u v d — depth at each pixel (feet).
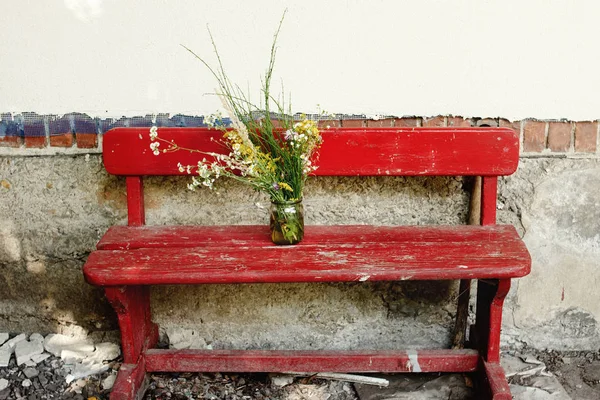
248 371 8.64
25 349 9.35
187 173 8.31
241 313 9.46
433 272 7.22
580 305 9.43
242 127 7.28
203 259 7.52
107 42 8.62
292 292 9.34
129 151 8.27
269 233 8.31
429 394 8.61
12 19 8.55
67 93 8.78
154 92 8.78
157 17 8.54
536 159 8.91
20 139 8.94
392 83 8.71
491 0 8.41
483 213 8.51
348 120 8.85
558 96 8.71
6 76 8.73
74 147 8.94
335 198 9.07
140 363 8.44
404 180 8.98
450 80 8.70
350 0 8.43
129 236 8.19
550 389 8.67
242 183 8.96
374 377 8.95
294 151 7.46
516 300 9.45
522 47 8.55
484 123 8.86
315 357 8.52
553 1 8.39
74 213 9.19
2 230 9.29
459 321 9.18
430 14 8.47
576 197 9.01
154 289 9.33
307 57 8.63
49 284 9.53
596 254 9.21
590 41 8.52
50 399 8.49
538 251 9.22
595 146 8.85
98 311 9.61
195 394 8.67
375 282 9.27
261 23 8.55
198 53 8.64
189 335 9.56
